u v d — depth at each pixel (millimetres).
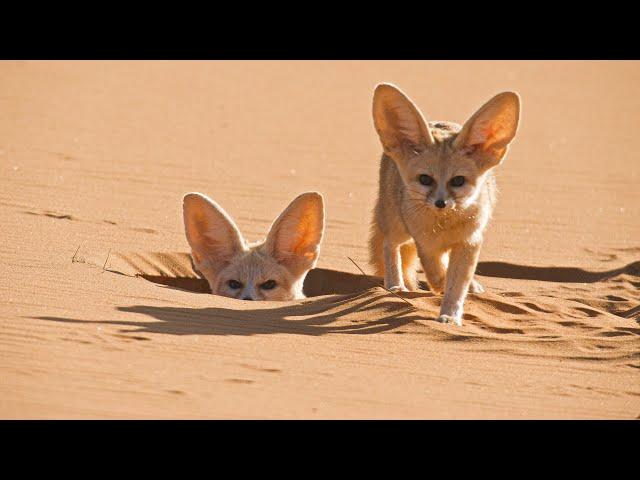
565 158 20500
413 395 7750
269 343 8773
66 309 9219
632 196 17328
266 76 31219
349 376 8086
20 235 12094
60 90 25125
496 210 15953
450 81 31938
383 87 10336
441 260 10492
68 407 6980
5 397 7051
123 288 10125
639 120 25891
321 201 11273
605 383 8242
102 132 20078
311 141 21172
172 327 9000
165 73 30109
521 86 31547
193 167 17656
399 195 10883
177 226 13531
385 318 9648
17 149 17578
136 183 15953
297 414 7184
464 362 8609
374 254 12062
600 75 34656
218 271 11352
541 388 8070
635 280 12547
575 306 10836
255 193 16219
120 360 7984
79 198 14516
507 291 11773
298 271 11453
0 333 8352
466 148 10195
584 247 14086
